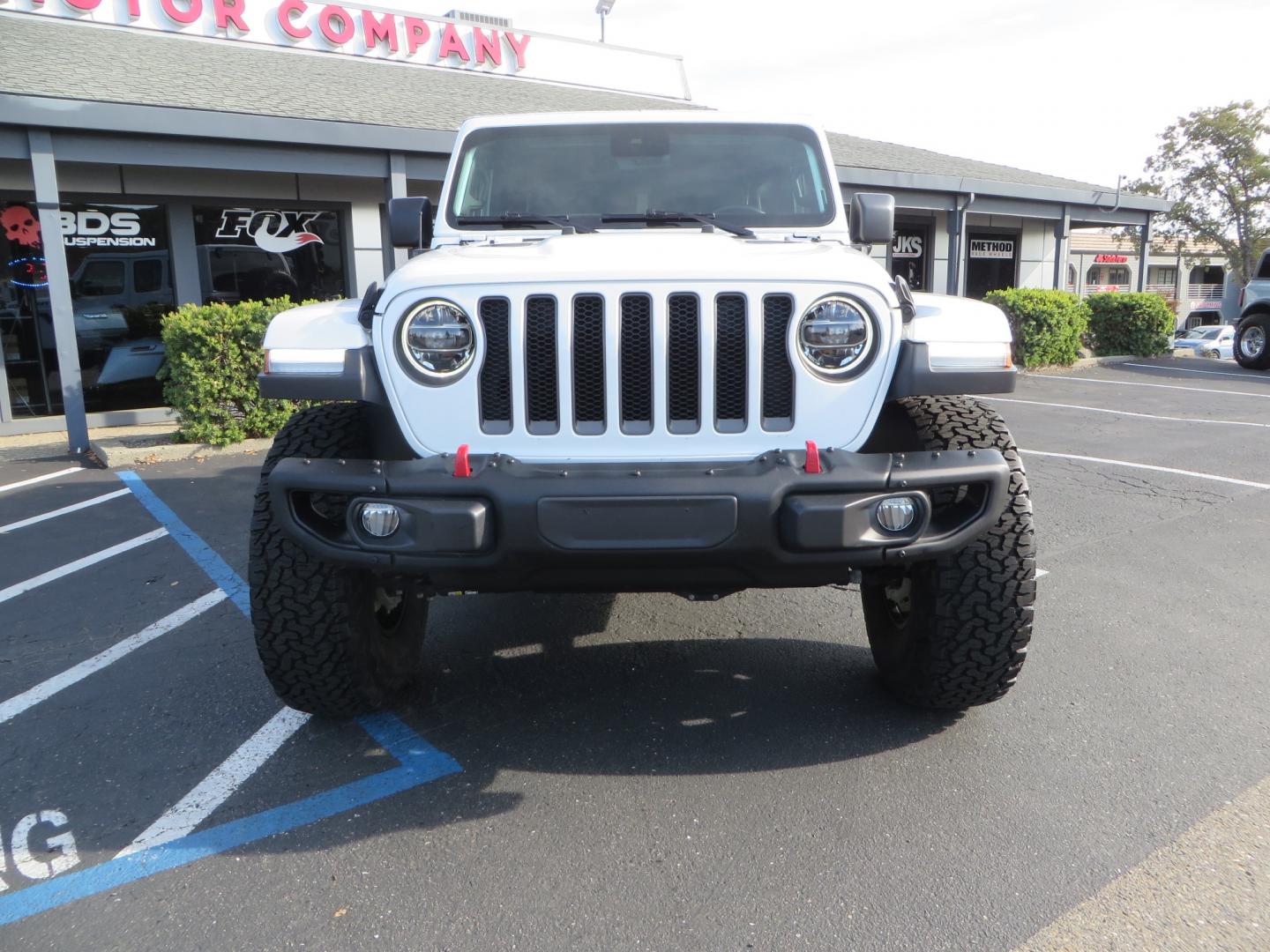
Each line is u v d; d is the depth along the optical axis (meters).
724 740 3.15
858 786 2.85
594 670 3.75
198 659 3.91
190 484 7.41
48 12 12.19
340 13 14.48
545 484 2.51
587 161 3.92
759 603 4.50
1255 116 36.06
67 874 2.48
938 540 2.63
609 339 2.66
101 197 10.62
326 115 10.09
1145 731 3.16
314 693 3.13
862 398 2.75
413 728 3.28
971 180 15.24
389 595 3.39
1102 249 43.66
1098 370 15.59
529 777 2.94
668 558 2.55
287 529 2.65
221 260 11.54
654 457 2.71
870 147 17.36
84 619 4.42
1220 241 38.09
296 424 3.10
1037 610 4.33
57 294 8.62
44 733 3.28
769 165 3.89
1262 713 3.28
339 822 2.71
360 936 2.23
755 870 2.45
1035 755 3.01
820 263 2.74
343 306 2.98
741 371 2.73
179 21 13.09
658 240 3.02
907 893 2.35
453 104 12.52
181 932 2.25
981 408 3.10
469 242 3.66
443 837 2.62
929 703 3.20
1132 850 2.51
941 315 2.80
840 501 2.51
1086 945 2.16
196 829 2.69
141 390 11.17
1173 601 4.43
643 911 2.30
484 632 4.19
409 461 2.66
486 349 2.72
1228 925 2.22
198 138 9.13
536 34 16.62
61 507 6.71
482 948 2.18
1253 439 8.89
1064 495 6.62
